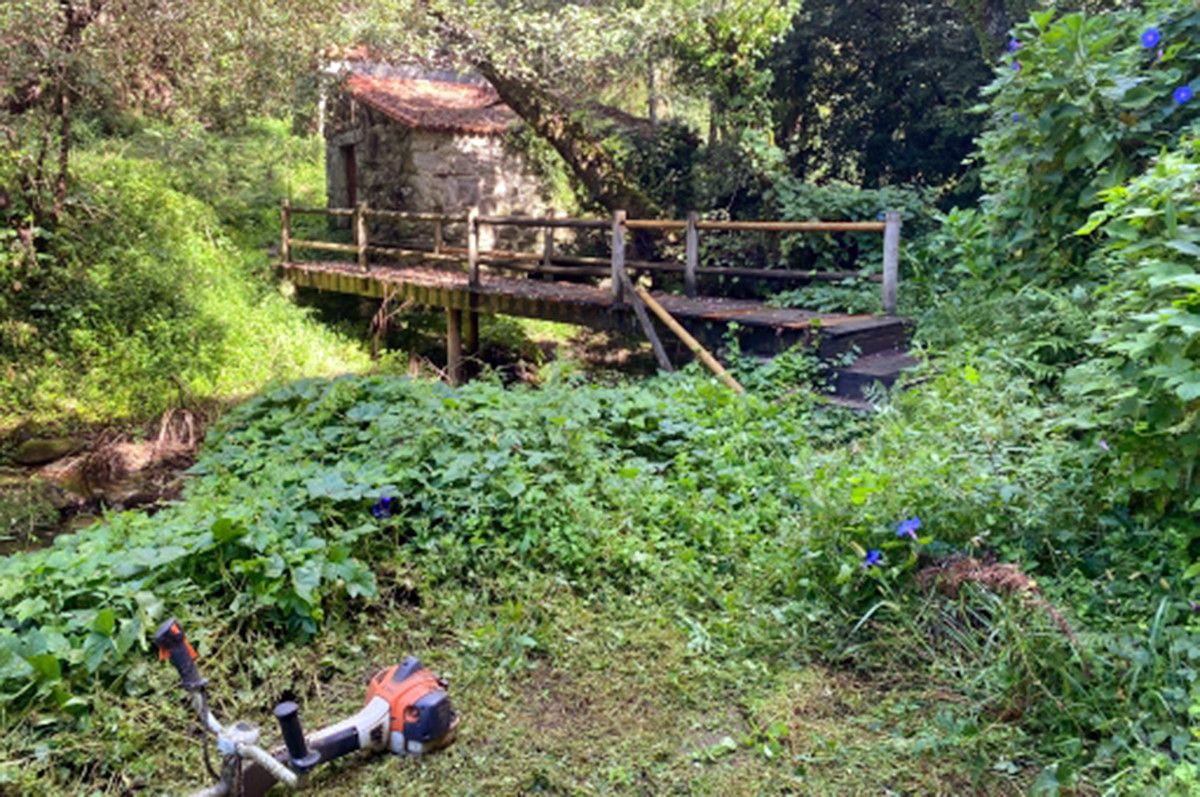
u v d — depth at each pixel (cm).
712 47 1046
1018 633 256
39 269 1000
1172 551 283
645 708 271
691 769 243
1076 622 269
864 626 296
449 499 362
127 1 902
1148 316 266
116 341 989
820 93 1317
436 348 1198
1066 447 342
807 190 946
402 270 1202
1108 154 467
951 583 286
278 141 1670
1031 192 510
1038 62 492
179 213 1228
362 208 1165
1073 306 447
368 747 245
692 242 809
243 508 322
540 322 1275
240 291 1184
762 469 429
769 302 798
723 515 381
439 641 310
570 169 1321
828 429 504
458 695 276
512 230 1425
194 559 298
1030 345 454
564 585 335
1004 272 539
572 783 237
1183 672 240
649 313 745
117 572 284
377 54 1134
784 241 920
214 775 208
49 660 245
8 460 772
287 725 206
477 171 1395
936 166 1252
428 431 400
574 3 1110
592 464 397
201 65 980
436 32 1041
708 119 1246
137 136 1391
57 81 942
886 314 681
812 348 605
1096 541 306
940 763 240
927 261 753
